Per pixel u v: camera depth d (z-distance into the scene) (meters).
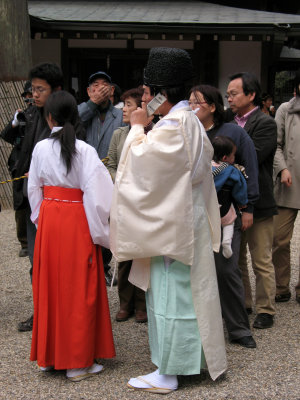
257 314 3.42
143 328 3.42
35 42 9.96
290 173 3.77
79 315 2.62
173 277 2.50
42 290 2.64
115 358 2.97
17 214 5.01
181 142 2.37
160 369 2.49
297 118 3.75
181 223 2.38
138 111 2.58
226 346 3.08
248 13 9.88
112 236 2.53
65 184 2.67
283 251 3.81
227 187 2.97
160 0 11.38
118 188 2.45
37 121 3.36
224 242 2.93
